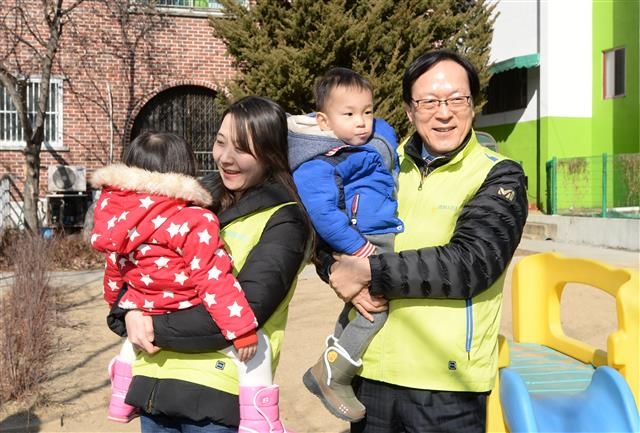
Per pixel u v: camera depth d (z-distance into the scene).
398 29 12.84
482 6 15.30
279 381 5.36
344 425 4.47
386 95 12.66
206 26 15.45
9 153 14.41
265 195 2.44
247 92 13.02
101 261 11.26
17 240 9.88
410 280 2.33
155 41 15.16
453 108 2.51
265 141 2.41
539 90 18.30
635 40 17.08
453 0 14.48
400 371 2.50
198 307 2.31
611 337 3.01
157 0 15.07
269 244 2.35
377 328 2.54
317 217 2.56
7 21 14.13
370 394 2.63
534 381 3.13
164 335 2.30
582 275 3.57
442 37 14.01
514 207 2.42
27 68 14.26
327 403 2.64
